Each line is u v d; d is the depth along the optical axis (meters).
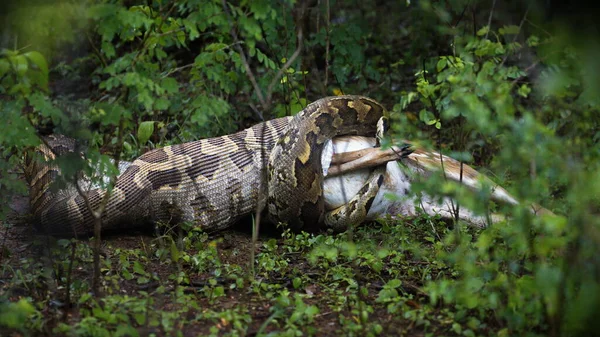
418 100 10.91
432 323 5.56
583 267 4.80
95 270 5.90
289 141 7.50
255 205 7.84
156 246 7.18
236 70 9.66
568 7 6.52
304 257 6.96
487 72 6.40
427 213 7.75
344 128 7.77
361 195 7.57
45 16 5.60
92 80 10.33
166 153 7.85
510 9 10.70
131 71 5.98
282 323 5.57
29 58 5.18
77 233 7.33
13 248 6.99
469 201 5.35
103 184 5.96
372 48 12.20
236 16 6.62
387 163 7.71
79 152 5.86
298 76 9.94
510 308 5.07
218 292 5.99
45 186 7.48
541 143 4.94
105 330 5.16
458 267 6.21
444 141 9.59
